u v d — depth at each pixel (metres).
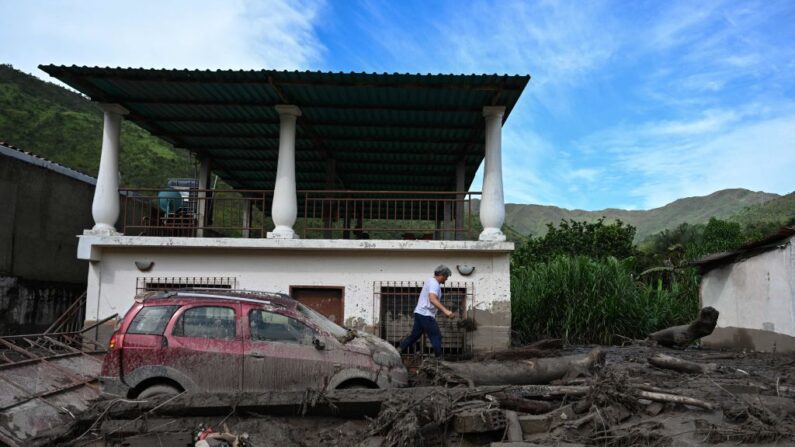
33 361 7.88
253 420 6.30
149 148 43.06
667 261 24.75
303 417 6.39
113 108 11.54
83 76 10.36
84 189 16.02
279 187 11.31
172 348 6.93
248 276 11.12
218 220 20.44
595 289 14.36
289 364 6.98
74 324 12.59
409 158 15.73
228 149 15.08
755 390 7.07
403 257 11.16
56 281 14.78
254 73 10.20
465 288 11.01
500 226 11.23
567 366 7.86
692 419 6.10
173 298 7.30
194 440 6.02
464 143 14.38
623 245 25.88
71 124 42.53
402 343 9.44
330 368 7.00
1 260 12.90
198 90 11.05
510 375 7.51
